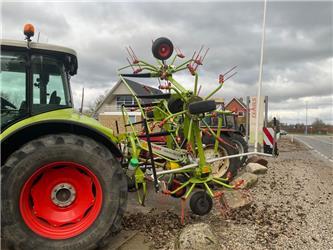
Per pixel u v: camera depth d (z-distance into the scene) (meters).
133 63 4.51
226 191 5.13
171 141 4.91
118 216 3.41
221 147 6.81
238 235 4.01
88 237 3.29
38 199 3.29
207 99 4.47
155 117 4.93
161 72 4.43
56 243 3.21
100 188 3.38
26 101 3.51
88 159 3.31
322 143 25.98
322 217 4.74
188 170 4.39
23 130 3.26
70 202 3.39
